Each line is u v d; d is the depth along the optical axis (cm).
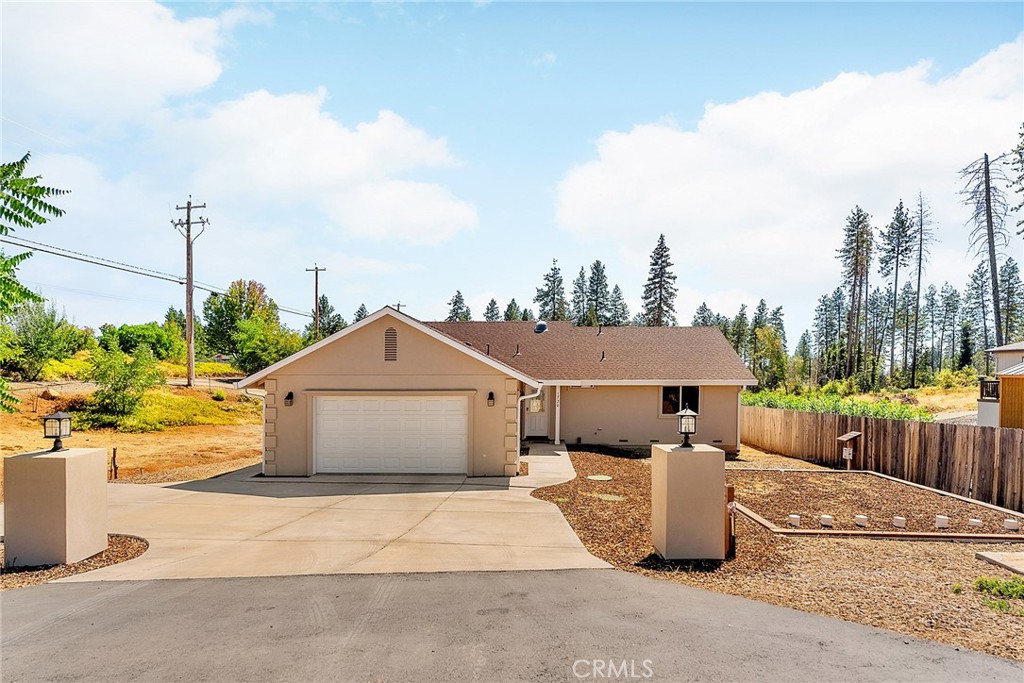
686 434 763
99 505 782
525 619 540
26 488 725
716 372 2039
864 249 5638
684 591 619
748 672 437
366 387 1428
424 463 1434
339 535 862
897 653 468
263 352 4738
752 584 646
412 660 458
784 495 1195
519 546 803
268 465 1412
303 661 457
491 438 1420
